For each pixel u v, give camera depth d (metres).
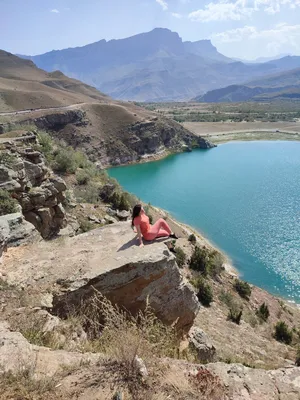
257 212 65.06
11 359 5.17
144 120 133.25
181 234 48.91
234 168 103.62
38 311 7.35
